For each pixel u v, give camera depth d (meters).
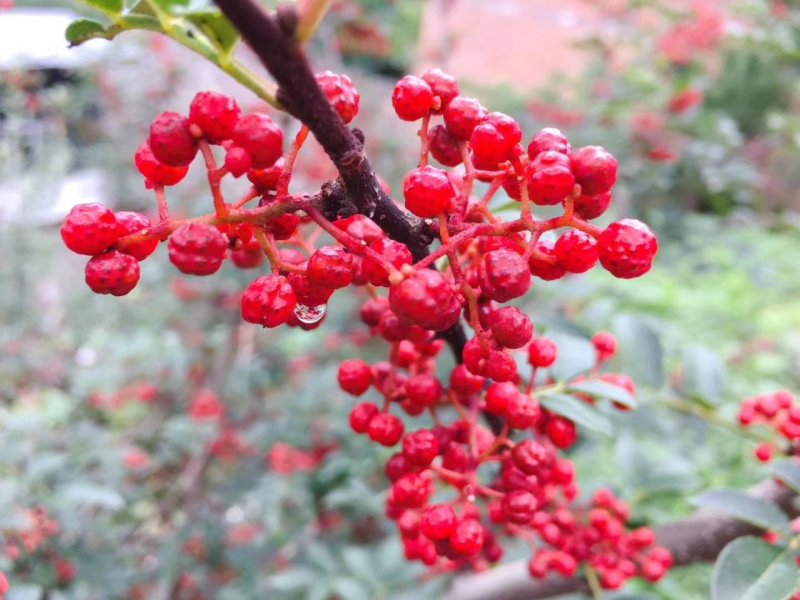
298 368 0.29
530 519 0.08
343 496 0.20
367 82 0.57
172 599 0.23
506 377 0.06
